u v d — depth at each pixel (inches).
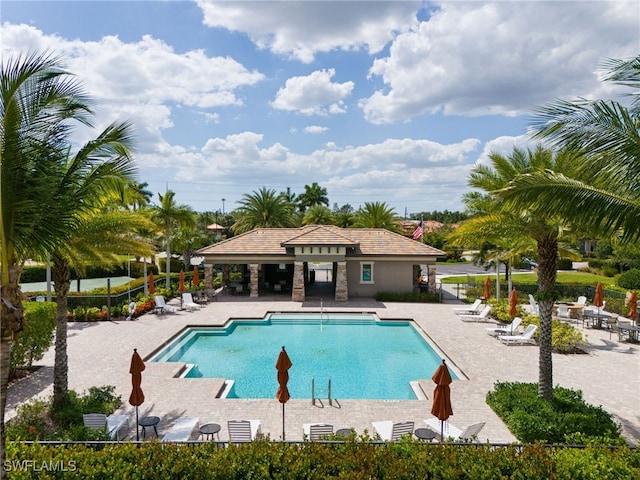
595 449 316.5
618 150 332.2
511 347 775.7
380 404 536.1
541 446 317.1
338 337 923.4
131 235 682.2
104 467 297.9
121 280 1877.5
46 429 448.5
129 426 472.1
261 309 1132.5
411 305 1193.4
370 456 303.7
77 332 880.9
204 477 291.4
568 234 461.4
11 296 293.4
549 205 362.9
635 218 335.9
